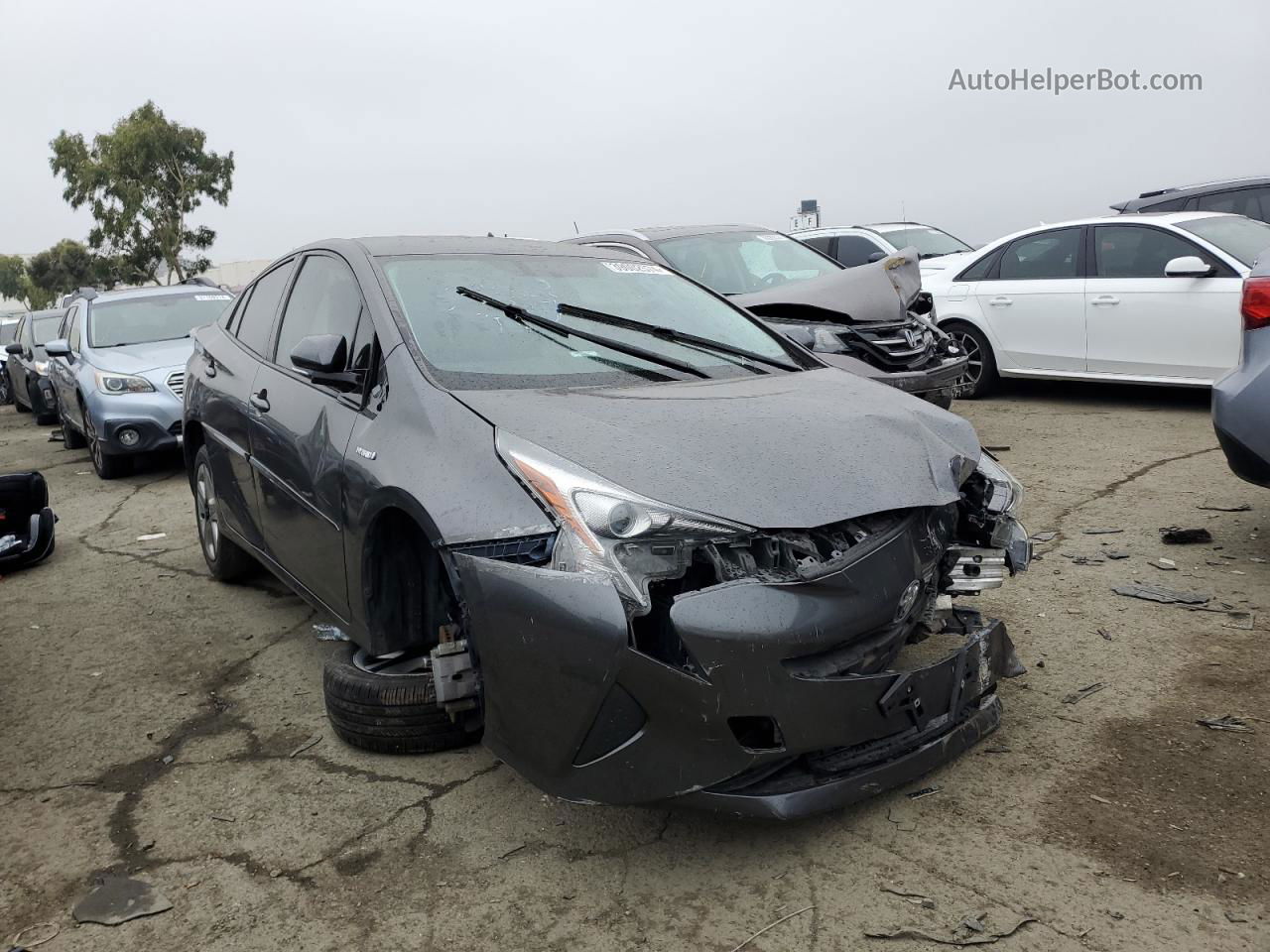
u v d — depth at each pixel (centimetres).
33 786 342
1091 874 262
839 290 700
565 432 286
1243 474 466
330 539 354
